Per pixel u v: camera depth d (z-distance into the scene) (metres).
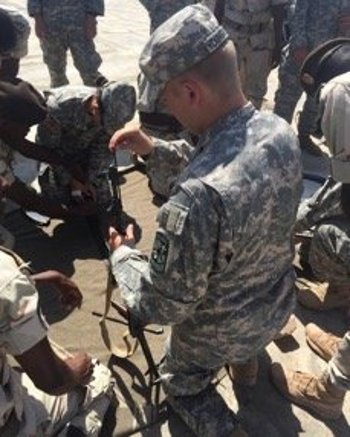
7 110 3.42
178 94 1.87
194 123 1.95
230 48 1.83
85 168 4.11
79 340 3.23
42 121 3.56
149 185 4.47
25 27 3.83
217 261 2.00
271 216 1.98
